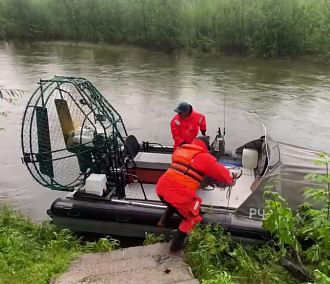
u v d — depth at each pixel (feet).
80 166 16.99
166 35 75.82
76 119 17.93
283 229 12.09
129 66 61.05
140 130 31.99
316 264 12.33
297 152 16.75
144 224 15.52
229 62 65.00
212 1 76.07
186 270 11.12
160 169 17.44
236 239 14.49
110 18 84.38
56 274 11.24
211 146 20.11
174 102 40.04
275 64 62.64
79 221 16.22
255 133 31.37
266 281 11.57
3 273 11.19
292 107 38.14
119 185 16.55
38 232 16.05
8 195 21.40
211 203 16.08
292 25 65.10
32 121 15.81
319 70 57.00
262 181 14.76
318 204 14.03
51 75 53.62
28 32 92.63
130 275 10.95
